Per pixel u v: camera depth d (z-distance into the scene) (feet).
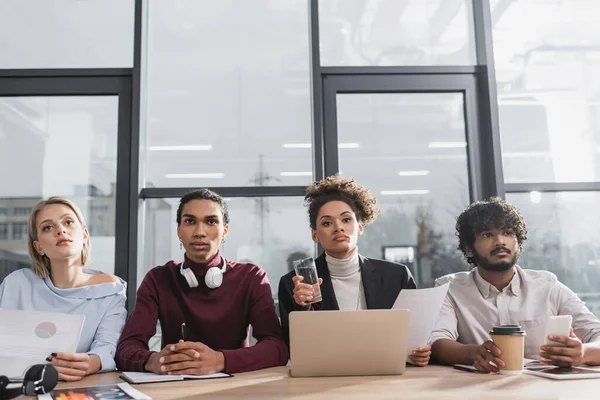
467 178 9.51
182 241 6.29
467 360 5.12
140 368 5.21
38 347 4.72
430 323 5.27
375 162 9.46
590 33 9.92
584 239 9.30
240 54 9.60
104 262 8.87
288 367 5.42
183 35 9.59
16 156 9.12
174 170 9.22
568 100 9.70
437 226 9.33
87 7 9.51
